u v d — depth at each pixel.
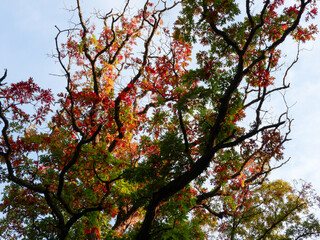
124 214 13.16
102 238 12.27
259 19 11.61
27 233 11.64
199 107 11.19
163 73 14.39
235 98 10.84
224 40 11.77
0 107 9.79
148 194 10.26
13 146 11.18
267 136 10.78
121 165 12.06
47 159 10.98
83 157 11.40
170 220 10.23
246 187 14.36
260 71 10.96
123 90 13.56
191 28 11.64
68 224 9.82
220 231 15.30
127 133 14.53
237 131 11.25
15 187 12.20
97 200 11.82
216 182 11.77
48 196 9.86
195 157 10.97
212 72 11.16
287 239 15.20
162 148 10.39
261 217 16.20
